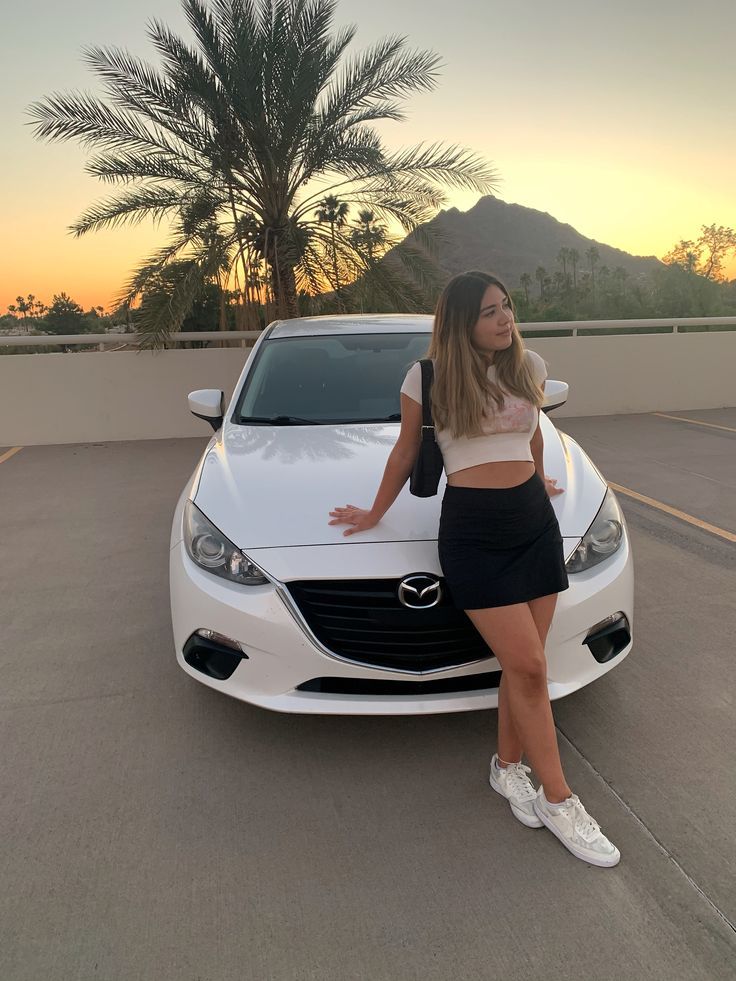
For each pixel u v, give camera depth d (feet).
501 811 7.02
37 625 11.32
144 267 28.07
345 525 7.54
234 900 6.03
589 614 7.37
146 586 12.82
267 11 28.07
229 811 7.09
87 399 26.86
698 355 30.53
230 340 31.37
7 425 26.55
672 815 6.85
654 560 13.41
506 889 6.06
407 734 8.27
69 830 6.86
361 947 5.56
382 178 30.45
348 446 9.58
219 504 8.19
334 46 29.09
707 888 6.00
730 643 10.14
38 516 17.39
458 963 5.41
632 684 9.14
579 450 9.68
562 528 7.62
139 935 5.71
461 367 5.69
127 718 8.68
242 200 30.66
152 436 27.53
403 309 31.19
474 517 5.95
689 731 8.14
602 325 29.45
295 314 31.63
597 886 6.06
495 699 7.27
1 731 8.46
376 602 7.09
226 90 28.14
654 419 28.91
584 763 7.64
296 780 7.53
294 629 7.11
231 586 7.39
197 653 7.69
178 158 29.35
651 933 5.59
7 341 26.09
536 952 5.47
